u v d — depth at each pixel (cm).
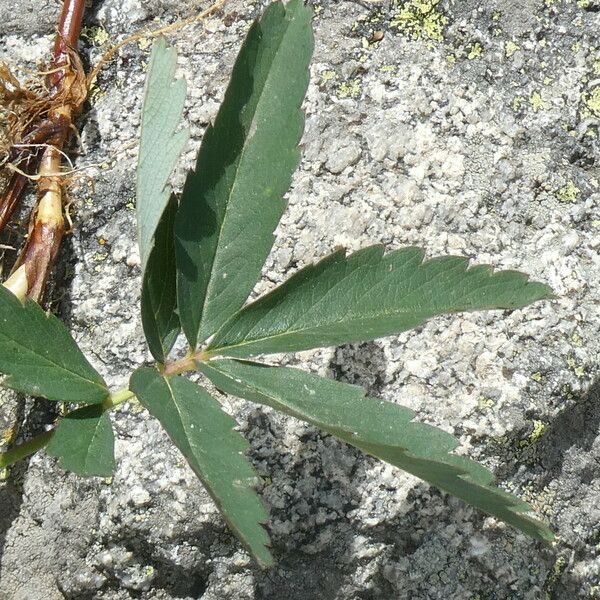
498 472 25
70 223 26
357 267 22
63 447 21
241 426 25
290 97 22
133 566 25
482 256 26
